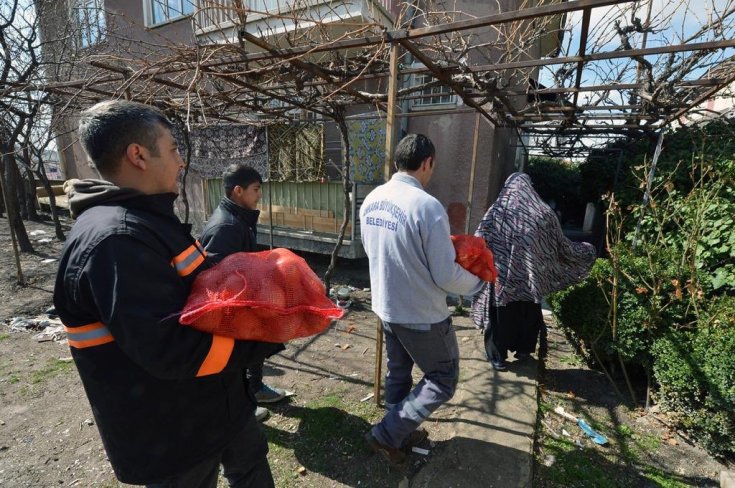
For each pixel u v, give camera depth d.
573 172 13.95
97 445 2.39
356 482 2.10
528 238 2.81
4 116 5.88
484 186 5.96
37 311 4.64
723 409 2.20
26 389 2.97
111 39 6.15
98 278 0.91
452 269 1.76
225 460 1.44
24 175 10.57
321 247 6.48
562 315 3.33
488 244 3.02
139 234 0.95
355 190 5.95
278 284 1.05
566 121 4.75
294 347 3.79
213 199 7.41
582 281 3.07
